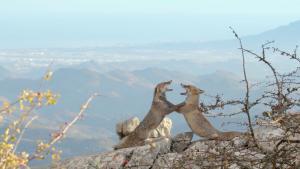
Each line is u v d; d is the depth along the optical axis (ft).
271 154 27.63
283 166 29.78
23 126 18.15
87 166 54.95
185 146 55.62
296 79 27.45
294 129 27.40
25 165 18.31
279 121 27.66
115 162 54.70
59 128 19.13
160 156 52.47
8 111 18.29
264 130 39.52
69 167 55.01
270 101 27.58
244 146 30.96
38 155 18.62
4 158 17.81
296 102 27.25
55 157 18.89
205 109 28.30
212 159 29.04
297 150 27.50
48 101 18.51
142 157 53.88
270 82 27.84
